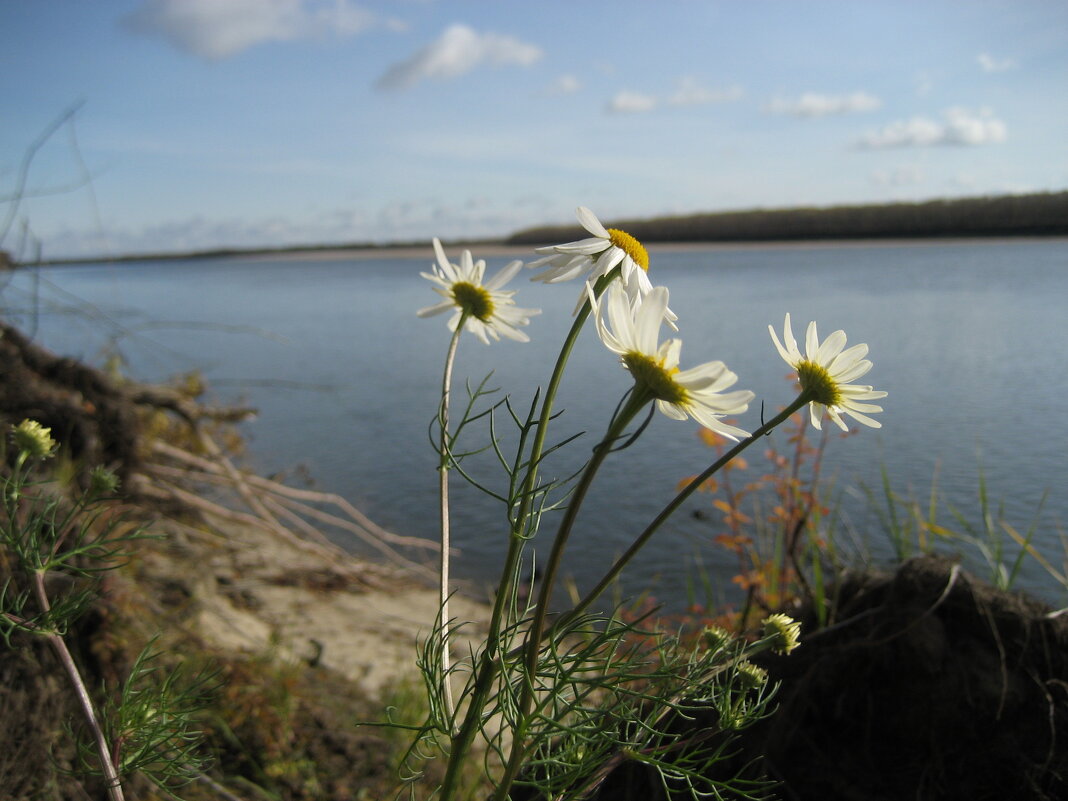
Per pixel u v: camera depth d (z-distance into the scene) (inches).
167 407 235.8
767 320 657.0
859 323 619.8
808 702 88.8
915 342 529.7
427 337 762.2
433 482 320.8
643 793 82.4
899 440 310.3
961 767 83.6
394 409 449.7
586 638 57.7
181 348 719.1
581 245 58.0
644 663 58.6
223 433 327.9
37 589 60.1
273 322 928.3
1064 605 135.9
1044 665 86.4
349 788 110.9
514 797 78.9
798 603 136.2
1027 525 220.1
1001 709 84.7
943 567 94.9
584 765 52.2
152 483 209.9
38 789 89.8
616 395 442.9
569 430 373.7
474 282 72.4
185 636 128.7
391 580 226.8
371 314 1010.7
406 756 52.1
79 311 215.9
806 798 83.0
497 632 49.2
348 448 373.1
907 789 83.1
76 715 96.7
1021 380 406.6
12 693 90.7
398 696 136.3
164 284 1884.8
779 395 382.3
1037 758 82.2
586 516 263.7
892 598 93.7
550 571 46.3
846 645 91.2
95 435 171.5
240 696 117.8
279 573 207.8
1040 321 590.2
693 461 313.6
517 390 473.4
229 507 266.8
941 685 86.0
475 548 257.3
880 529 212.7
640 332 44.2
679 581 212.5
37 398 160.2
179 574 152.0
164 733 64.2
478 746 123.8
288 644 157.5
